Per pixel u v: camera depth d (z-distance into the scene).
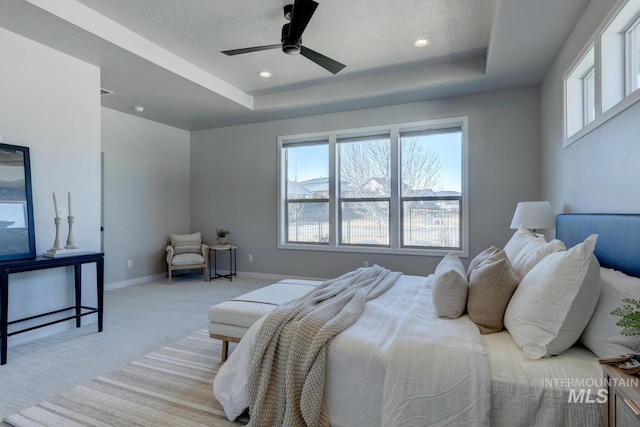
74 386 2.17
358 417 1.51
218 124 5.84
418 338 1.54
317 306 1.99
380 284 2.65
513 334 1.53
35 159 3.05
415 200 4.78
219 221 6.08
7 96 2.87
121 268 5.13
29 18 2.65
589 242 1.39
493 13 2.68
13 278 2.93
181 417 1.83
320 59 2.99
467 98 4.38
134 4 2.78
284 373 1.68
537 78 3.84
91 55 3.28
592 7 2.31
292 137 5.45
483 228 4.34
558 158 3.24
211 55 3.69
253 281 5.45
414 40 3.37
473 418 1.28
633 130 1.79
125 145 5.18
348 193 5.19
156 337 3.05
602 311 1.37
